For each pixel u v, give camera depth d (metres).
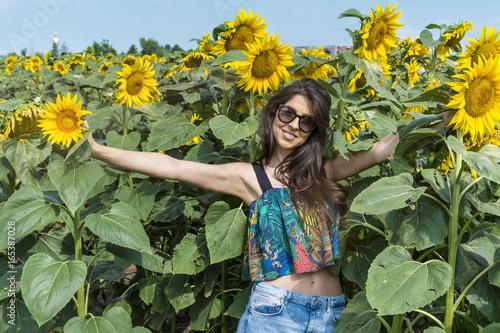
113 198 3.29
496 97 1.87
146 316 3.27
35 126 2.23
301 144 2.45
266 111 2.50
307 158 2.39
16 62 10.23
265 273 2.30
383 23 2.65
